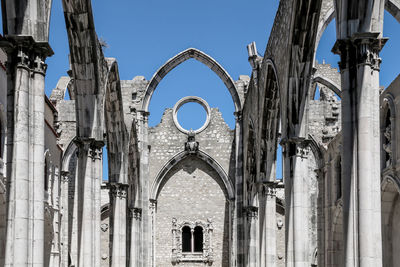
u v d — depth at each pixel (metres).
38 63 16.86
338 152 34.88
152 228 46.22
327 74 46.31
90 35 25.05
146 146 43.78
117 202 34.53
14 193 16.09
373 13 16.45
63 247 42.38
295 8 23.28
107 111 33.09
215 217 46.78
